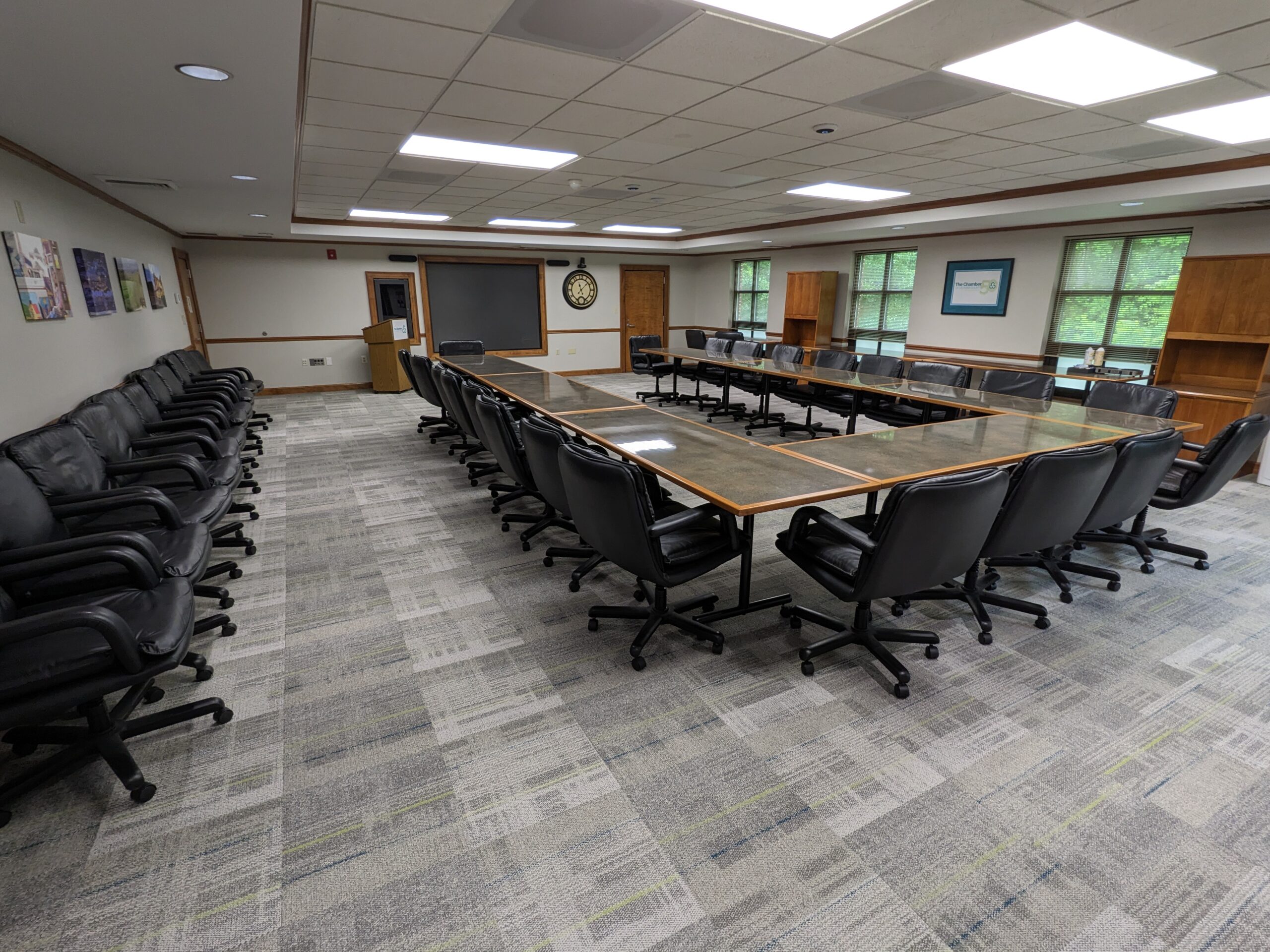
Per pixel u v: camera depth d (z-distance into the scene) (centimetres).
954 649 236
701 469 241
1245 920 133
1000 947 127
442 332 940
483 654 232
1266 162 399
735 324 1101
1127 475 246
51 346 326
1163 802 164
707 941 128
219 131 289
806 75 266
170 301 635
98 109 251
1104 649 236
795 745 185
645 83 276
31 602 183
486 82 274
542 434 246
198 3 157
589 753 182
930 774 174
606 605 265
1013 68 256
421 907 136
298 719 196
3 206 293
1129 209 517
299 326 845
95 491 246
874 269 855
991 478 188
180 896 138
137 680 151
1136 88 275
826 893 139
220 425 409
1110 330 624
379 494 415
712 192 551
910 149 390
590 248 961
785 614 254
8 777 174
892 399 523
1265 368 467
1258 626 253
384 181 493
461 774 174
